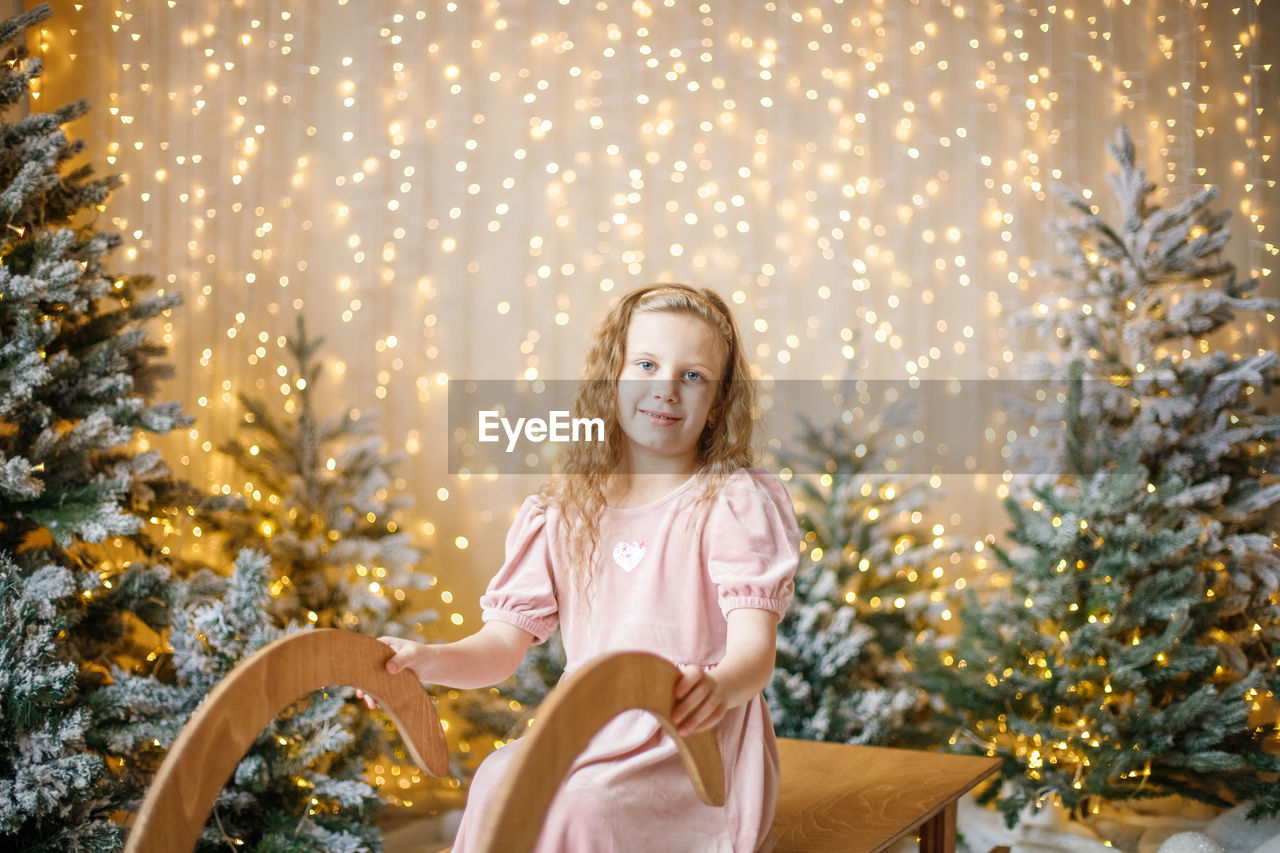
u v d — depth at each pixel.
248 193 3.64
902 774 1.82
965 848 2.84
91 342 2.52
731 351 1.56
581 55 3.82
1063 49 3.92
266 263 3.65
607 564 1.46
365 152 3.74
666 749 1.28
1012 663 2.88
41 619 2.16
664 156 3.83
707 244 3.82
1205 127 3.91
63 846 2.00
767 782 1.41
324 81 3.74
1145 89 3.91
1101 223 3.01
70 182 2.59
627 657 0.99
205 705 1.03
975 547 3.77
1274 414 3.46
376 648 1.25
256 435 3.42
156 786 0.98
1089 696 2.81
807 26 3.89
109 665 2.44
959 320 3.87
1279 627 2.98
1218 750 2.77
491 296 3.78
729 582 1.34
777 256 3.85
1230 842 2.77
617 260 3.80
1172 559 2.85
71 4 3.56
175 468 3.49
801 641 2.94
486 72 3.80
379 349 3.72
